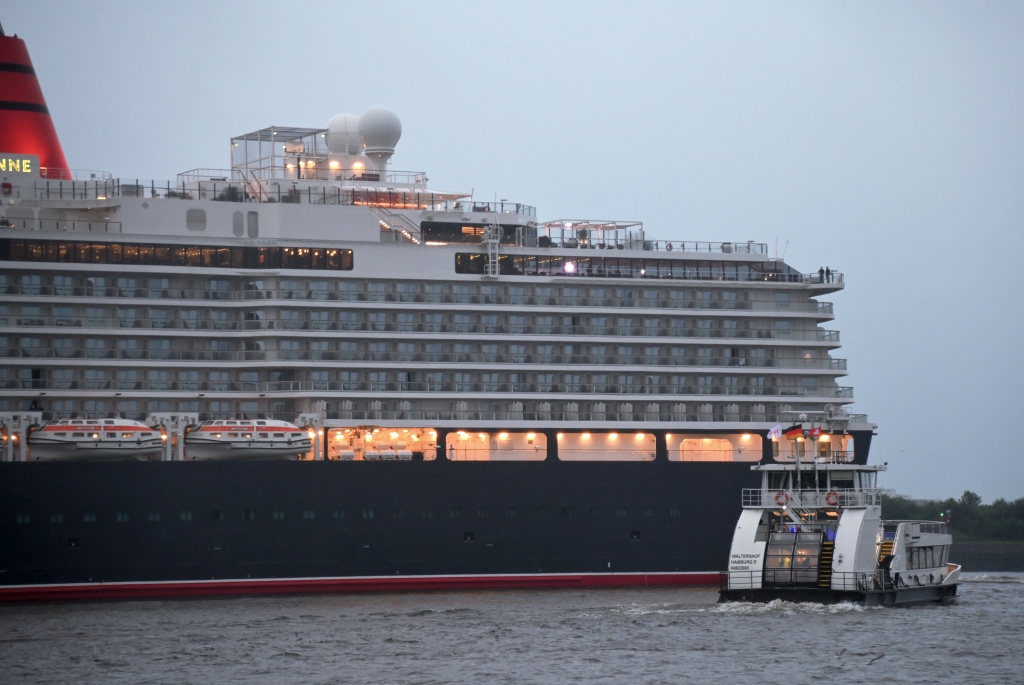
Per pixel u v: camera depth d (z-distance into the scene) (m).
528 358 179.38
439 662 118.31
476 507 172.12
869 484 154.75
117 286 168.12
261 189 181.50
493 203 191.25
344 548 166.88
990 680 109.81
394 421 172.38
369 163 197.25
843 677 110.88
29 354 163.62
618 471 177.12
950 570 164.00
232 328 171.50
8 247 164.00
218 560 162.50
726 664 115.75
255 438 165.00
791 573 146.50
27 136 182.25
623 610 147.75
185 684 110.88
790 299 192.12
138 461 160.62
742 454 185.38
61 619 144.12
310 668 116.31
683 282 186.12
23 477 157.25
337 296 173.75
